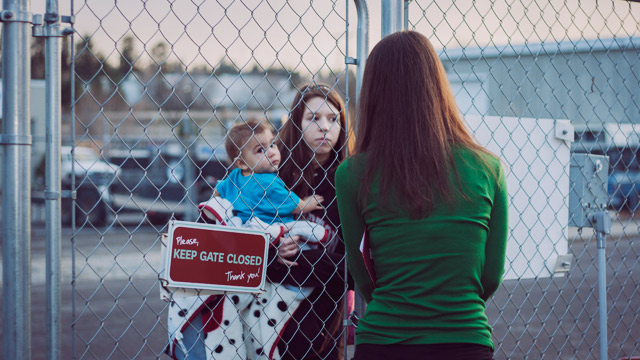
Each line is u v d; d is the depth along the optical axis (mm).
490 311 6547
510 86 6602
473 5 2398
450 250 1560
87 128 1802
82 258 9320
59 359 1808
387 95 1650
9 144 1757
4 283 1771
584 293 7293
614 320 6234
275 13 2045
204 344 2188
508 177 2488
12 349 1768
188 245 1897
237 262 1969
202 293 1944
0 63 1834
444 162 1584
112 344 4969
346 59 2160
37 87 12523
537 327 5910
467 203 1575
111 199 13023
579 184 2732
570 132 2621
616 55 3027
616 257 9406
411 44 1688
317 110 2377
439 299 1552
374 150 1639
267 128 2324
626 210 10797
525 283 7801
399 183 1581
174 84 1903
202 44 1932
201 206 2170
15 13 1736
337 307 2355
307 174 2428
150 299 6727
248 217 2285
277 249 2113
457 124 1684
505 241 1672
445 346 1527
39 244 10719
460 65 6711
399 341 1545
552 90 2688
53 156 1769
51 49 1763
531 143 2539
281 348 2230
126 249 10398
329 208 2387
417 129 1602
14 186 1763
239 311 2164
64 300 6461
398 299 1576
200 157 14727
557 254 2621
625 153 10727
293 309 2201
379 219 1619
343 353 2422
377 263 1646
